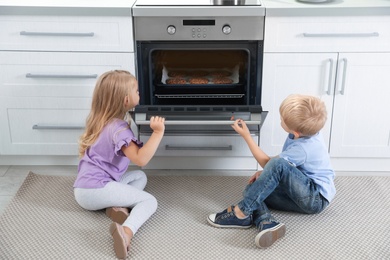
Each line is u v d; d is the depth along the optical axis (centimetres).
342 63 261
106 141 232
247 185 246
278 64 262
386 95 267
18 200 255
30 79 267
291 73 263
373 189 267
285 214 243
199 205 253
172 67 272
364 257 212
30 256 212
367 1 261
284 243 221
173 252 215
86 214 244
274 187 224
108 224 235
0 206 253
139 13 250
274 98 269
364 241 223
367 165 288
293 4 255
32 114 275
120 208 234
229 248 218
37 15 254
